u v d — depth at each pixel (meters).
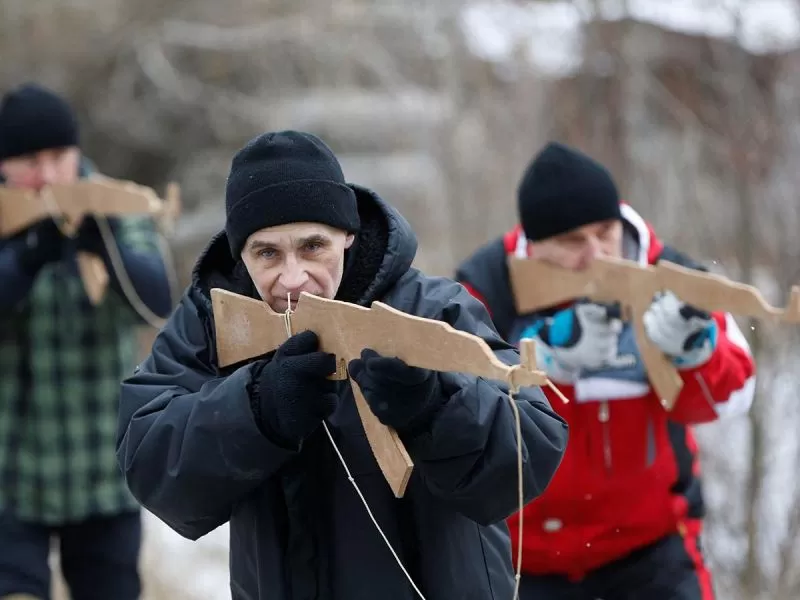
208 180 19.83
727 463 7.84
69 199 6.09
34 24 19.64
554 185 5.14
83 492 6.30
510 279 5.38
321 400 3.22
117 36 19.67
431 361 2.94
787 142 8.25
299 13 18.31
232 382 3.37
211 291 3.60
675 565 5.27
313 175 3.37
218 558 10.51
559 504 5.23
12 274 6.06
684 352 4.95
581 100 11.37
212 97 19.20
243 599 3.70
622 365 5.18
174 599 9.41
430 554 3.54
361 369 3.10
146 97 19.92
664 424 5.28
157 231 6.67
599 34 11.02
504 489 3.32
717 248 8.68
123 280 6.23
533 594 5.32
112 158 20.73
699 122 9.84
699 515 5.44
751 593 7.54
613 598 5.34
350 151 16.91
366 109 16.89
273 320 3.43
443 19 13.66
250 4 18.84
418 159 16.36
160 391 3.65
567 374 5.17
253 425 3.29
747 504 7.59
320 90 17.95
